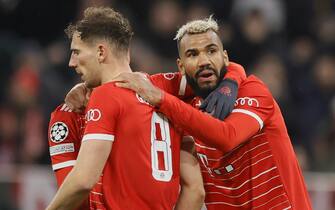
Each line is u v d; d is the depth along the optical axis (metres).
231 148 16.33
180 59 17.30
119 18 16.03
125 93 15.55
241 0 37.03
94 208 15.55
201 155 17.22
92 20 15.86
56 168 16.50
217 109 16.66
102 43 15.80
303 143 34.47
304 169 31.86
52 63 34.75
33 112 32.75
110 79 15.82
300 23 39.72
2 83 33.62
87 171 14.95
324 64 37.53
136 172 15.46
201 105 16.88
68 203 14.98
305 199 17.61
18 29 37.12
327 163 31.83
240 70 17.64
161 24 35.50
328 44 39.06
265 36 36.00
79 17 35.84
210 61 16.89
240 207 17.39
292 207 17.22
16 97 32.88
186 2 36.97
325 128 34.62
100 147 15.12
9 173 26.98
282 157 17.33
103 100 15.34
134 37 35.12
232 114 16.73
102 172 15.45
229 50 35.41
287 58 36.62
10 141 32.28
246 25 35.78
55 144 16.56
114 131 15.38
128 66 16.09
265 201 17.20
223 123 16.27
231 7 37.09
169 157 15.98
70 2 36.97
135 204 15.46
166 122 16.06
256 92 17.05
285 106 34.66
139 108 15.59
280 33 37.72
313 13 40.28
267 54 35.72
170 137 16.08
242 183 17.25
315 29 39.91
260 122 16.78
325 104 36.41
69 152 16.53
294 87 36.25
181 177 16.47
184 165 16.47
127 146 15.42
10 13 36.91
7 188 26.88
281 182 17.22
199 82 17.00
